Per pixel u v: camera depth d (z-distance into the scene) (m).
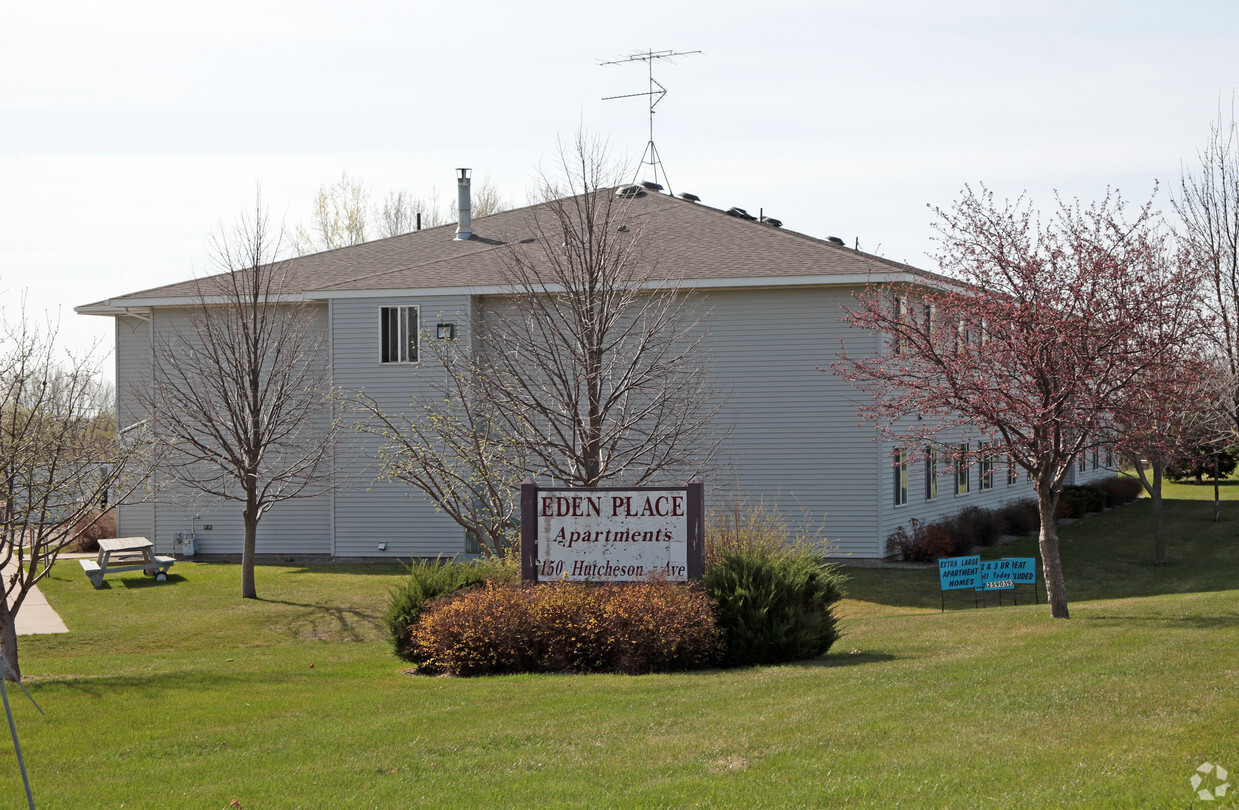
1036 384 14.66
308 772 7.60
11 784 7.48
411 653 13.54
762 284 24.73
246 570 21.53
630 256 19.20
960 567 19.72
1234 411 17.59
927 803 6.15
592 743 8.16
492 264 26.80
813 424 25.08
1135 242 14.72
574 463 18.16
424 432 24.31
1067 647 12.23
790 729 8.32
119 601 21.09
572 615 12.45
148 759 8.20
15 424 13.41
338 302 26.73
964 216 14.71
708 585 13.04
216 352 22.42
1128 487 43.03
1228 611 15.16
